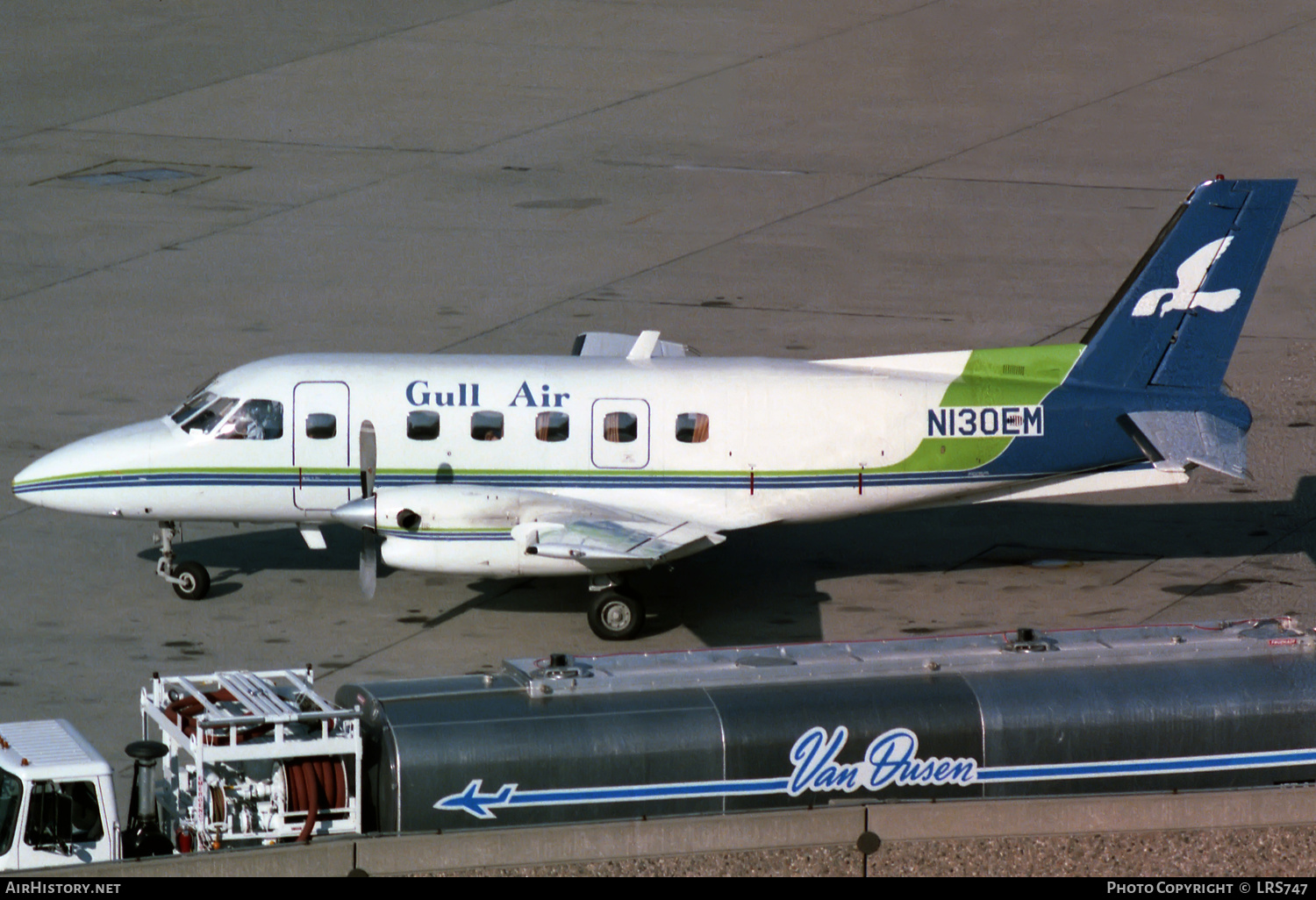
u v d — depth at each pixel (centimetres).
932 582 8631
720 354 11631
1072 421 8194
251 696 5406
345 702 5541
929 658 5747
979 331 12244
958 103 18750
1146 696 5550
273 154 16575
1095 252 14138
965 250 14188
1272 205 8075
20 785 4941
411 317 12344
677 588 8581
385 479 8075
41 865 4978
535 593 8500
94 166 16088
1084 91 19188
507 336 11938
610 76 19562
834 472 8119
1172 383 8275
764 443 8075
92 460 8156
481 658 7581
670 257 13912
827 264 13800
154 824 5081
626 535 7594
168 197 15212
